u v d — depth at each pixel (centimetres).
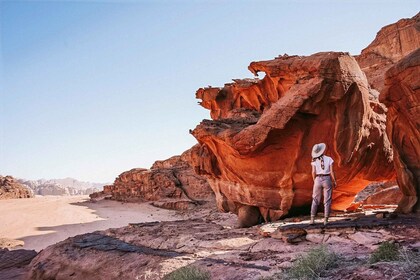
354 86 1516
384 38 5956
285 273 714
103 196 7525
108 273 1140
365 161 1622
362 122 1545
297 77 1623
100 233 1708
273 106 1537
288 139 1519
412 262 596
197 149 1952
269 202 1608
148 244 1325
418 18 5647
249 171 1620
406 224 972
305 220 1388
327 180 1049
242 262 888
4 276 1714
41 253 1571
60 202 6944
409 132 1310
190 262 985
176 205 5416
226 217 2097
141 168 6850
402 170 1312
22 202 6962
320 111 1494
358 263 684
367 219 1166
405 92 1273
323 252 732
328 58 1480
